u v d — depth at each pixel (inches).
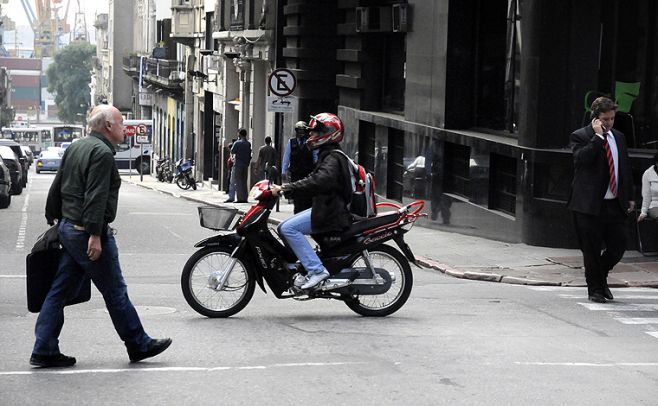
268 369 359.9
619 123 734.5
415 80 959.6
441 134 893.2
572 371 361.4
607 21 731.4
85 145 348.2
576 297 545.0
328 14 1344.7
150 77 2854.3
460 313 485.1
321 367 362.9
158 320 458.0
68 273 354.6
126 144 3144.7
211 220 454.9
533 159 737.6
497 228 795.4
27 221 1050.7
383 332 430.9
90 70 6761.8
